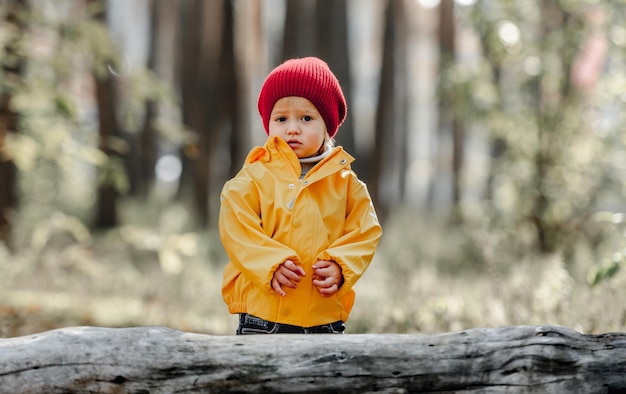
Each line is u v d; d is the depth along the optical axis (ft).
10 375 9.70
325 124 12.04
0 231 37.11
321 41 54.34
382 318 22.16
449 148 81.87
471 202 44.80
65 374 9.77
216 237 49.42
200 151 59.16
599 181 36.22
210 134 61.67
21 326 22.99
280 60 57.31
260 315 11.14
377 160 59.62
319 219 11.27
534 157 37.01
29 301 27.45
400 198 88.89
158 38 76.38
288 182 11.42
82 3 37.76
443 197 83.92
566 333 10.24
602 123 35.58
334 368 9.93
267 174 11.51
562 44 35.47
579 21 35.14
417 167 114.01
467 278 31.89
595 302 19.54
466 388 10.03
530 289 22.03
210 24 66.85
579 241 35.04
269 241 10.86
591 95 35.94
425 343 10.14
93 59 32.94
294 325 11.11
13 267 32.14
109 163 31.91
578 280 26.73
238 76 56.54
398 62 83.97
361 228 11.40
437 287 28.02
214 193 64.39
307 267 11.14
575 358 10.11
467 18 36.40
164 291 31.27
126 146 34.24
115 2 73.97
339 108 12.40
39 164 36.11
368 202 11.76
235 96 56.08
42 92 30.12
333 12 54.24
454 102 39.19
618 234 28.32
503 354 10.08
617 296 19.12
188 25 65.36
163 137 36.35
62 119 30.89
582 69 36.14
